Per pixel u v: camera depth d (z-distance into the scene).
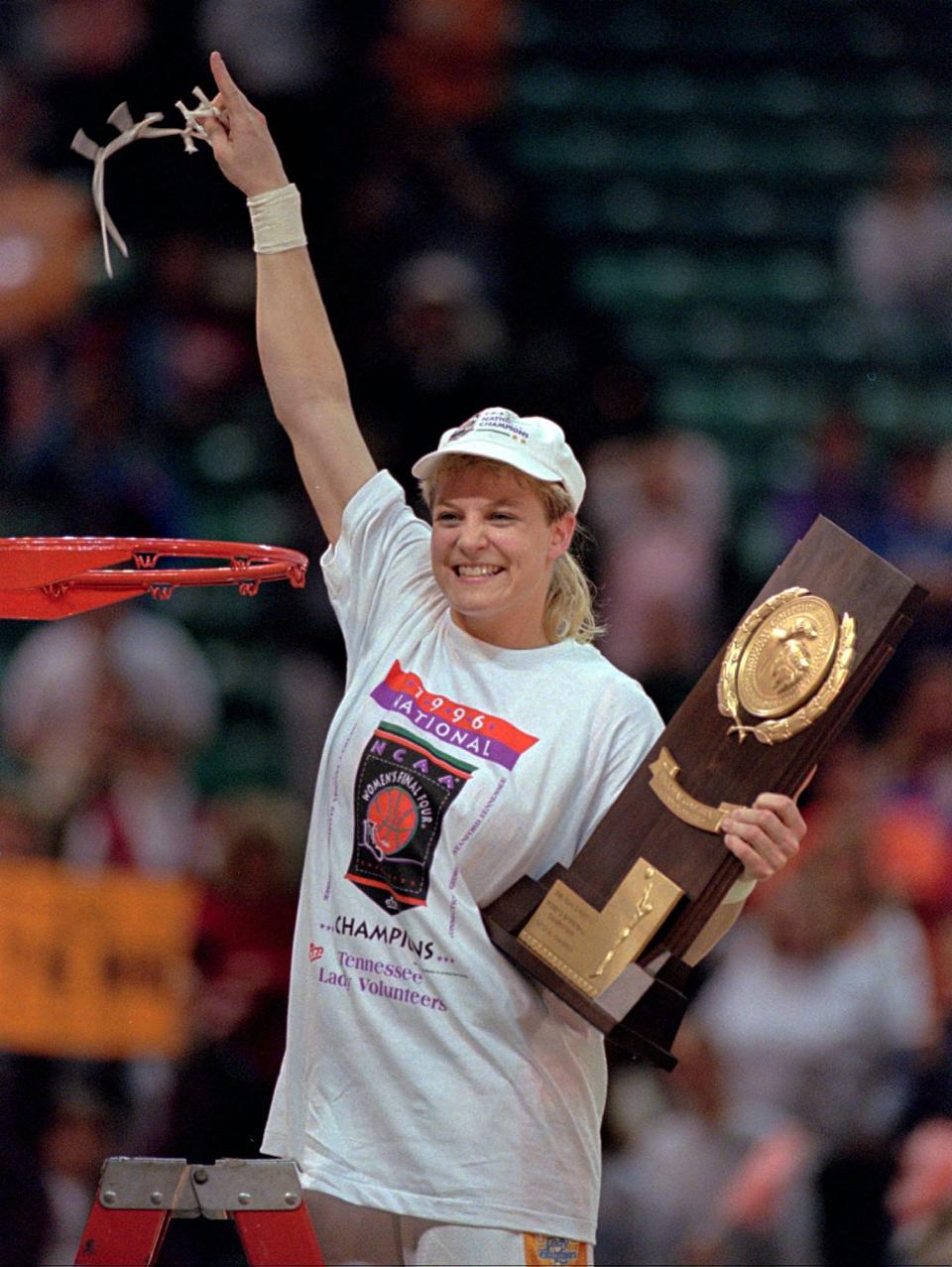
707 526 28.16
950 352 34.78
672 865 9.63
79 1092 20.41
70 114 32.03
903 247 35.31
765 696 9.73
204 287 30.98
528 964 9.60
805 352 34.53
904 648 26.92
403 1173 9.55
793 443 33.09
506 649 10.23
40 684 24.08
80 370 29.77
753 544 30.42
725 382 34.12
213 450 30.31
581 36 38.19
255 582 11.05
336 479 11.05
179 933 20.92
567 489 10.10
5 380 29.59
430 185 30.67
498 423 10.03
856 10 38.94
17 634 28.34
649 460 28.22
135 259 31.12
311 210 30.23
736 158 37.06
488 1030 9.60
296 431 11.17
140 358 30.23
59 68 32.28
